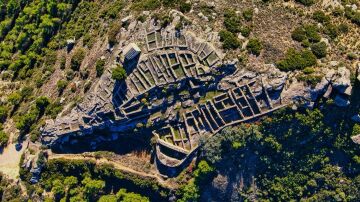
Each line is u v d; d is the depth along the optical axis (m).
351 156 93.81
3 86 112.06
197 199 99.50
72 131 99.06
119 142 100.44
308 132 92.56
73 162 100.12
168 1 96.25
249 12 94.62
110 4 105.94
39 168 101.50
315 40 91.94
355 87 89.00
